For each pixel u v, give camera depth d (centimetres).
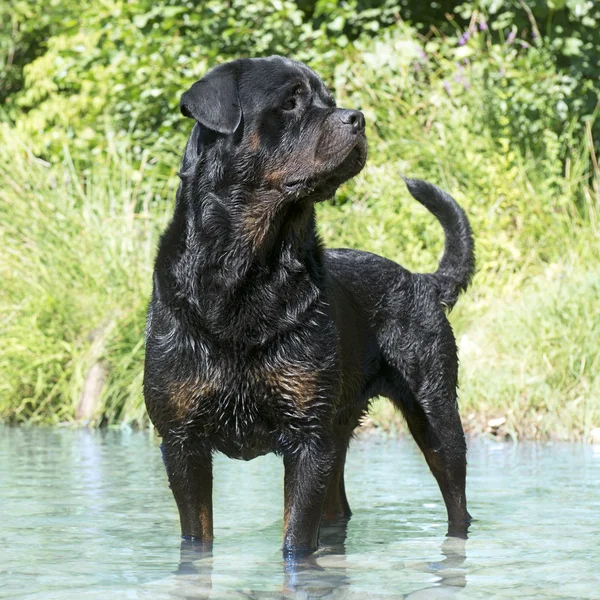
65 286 1270
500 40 1530
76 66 1730
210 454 555
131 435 1056
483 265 1250
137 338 1169
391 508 659
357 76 1485
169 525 599
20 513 631
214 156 546
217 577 479
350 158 543
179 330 534
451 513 618
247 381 530
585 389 1004
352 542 561
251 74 551
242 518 625
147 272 1269
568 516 618
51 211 1361
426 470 802
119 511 639
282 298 530
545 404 999
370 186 1362
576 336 1045
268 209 534
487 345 1098
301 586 460
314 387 533
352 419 649
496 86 1415
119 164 1519
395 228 1300
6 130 1644
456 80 1413
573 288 1100
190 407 534
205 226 541
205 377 529
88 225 1327
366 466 823
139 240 1345
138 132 1603
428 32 1630
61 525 596
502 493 696
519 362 1052
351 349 601
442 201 703
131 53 1606
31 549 536
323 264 560
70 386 1195
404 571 489
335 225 1320
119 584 463
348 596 441
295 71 550
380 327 637
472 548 540
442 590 449
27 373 1208
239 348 527
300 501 533
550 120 1398
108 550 535
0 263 1330
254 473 802
